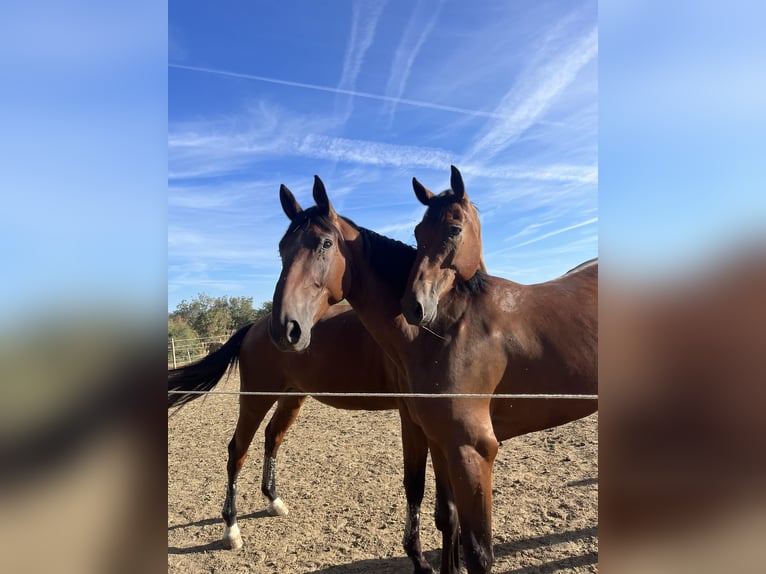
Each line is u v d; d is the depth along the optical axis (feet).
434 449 9.36
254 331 14.83
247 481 18.07
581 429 21.34
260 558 12.32
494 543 11.84
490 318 8.55
